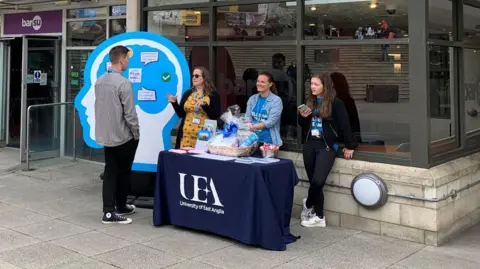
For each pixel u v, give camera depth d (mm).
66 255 4250
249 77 6000
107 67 5887
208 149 5098
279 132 5391
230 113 5082
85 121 5891
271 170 4461
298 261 4180
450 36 5180
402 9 4816
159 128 5910
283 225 4652
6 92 10508
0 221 5250
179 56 5859
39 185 7035
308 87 5504
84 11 9000
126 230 4996
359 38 5137
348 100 5238
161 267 4008
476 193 5344
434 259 4250
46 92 9055
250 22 5961
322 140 4977
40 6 9609
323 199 5152
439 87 4988
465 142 5363
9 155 9617
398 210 4758
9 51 10273
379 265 4105
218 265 4066
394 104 4918
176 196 5055
